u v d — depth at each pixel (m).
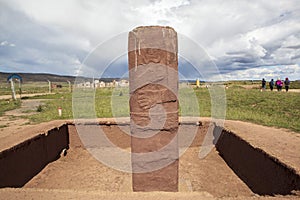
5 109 14.27
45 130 6.77
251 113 10.62
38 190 3.01
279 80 21.23
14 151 4.96
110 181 5.46
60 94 26.48
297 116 9.55
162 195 2.86
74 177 5.75
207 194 2.91
